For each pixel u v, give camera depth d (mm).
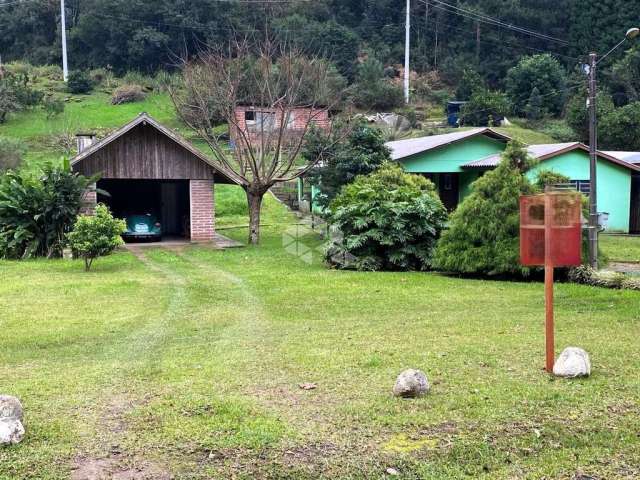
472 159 23750
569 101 43656
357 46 49906
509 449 4059
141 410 4727
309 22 47844
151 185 23672
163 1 49281
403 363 5961
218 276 12695
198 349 6758
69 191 16016
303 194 26531
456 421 4465
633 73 44344
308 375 5621
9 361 6352
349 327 7902
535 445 4105
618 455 3967
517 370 5668
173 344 7039
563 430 4309
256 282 11812
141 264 14680
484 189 12797
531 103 45688
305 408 4750
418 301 9852
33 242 15789
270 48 23109
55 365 6176
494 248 12266
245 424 4430
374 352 6426
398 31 55750
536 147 24000
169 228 24000
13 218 15781
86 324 8141
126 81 47750
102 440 4191
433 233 13961
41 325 8070
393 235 13852
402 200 14391
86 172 18250
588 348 6438
